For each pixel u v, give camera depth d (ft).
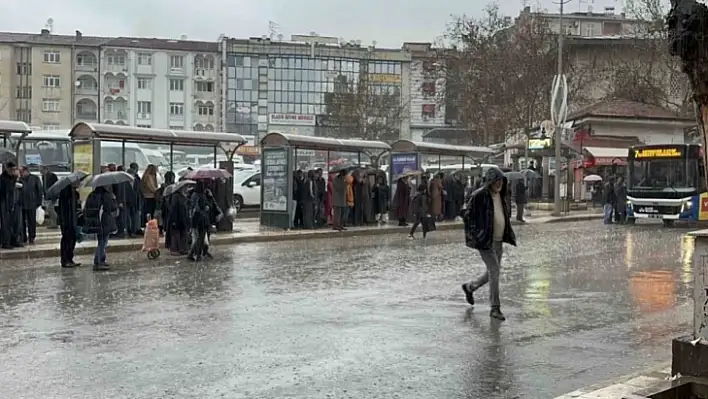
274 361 25.09
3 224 57.52
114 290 40.65
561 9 121.08
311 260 56.29
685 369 19.62
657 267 52.49
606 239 77.00
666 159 97.19
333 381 22.77
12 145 67.41
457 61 174.81
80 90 288.30
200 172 59.62
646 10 162.81
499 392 21.89
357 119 235.81
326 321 32.09
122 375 23.16
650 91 172.24
